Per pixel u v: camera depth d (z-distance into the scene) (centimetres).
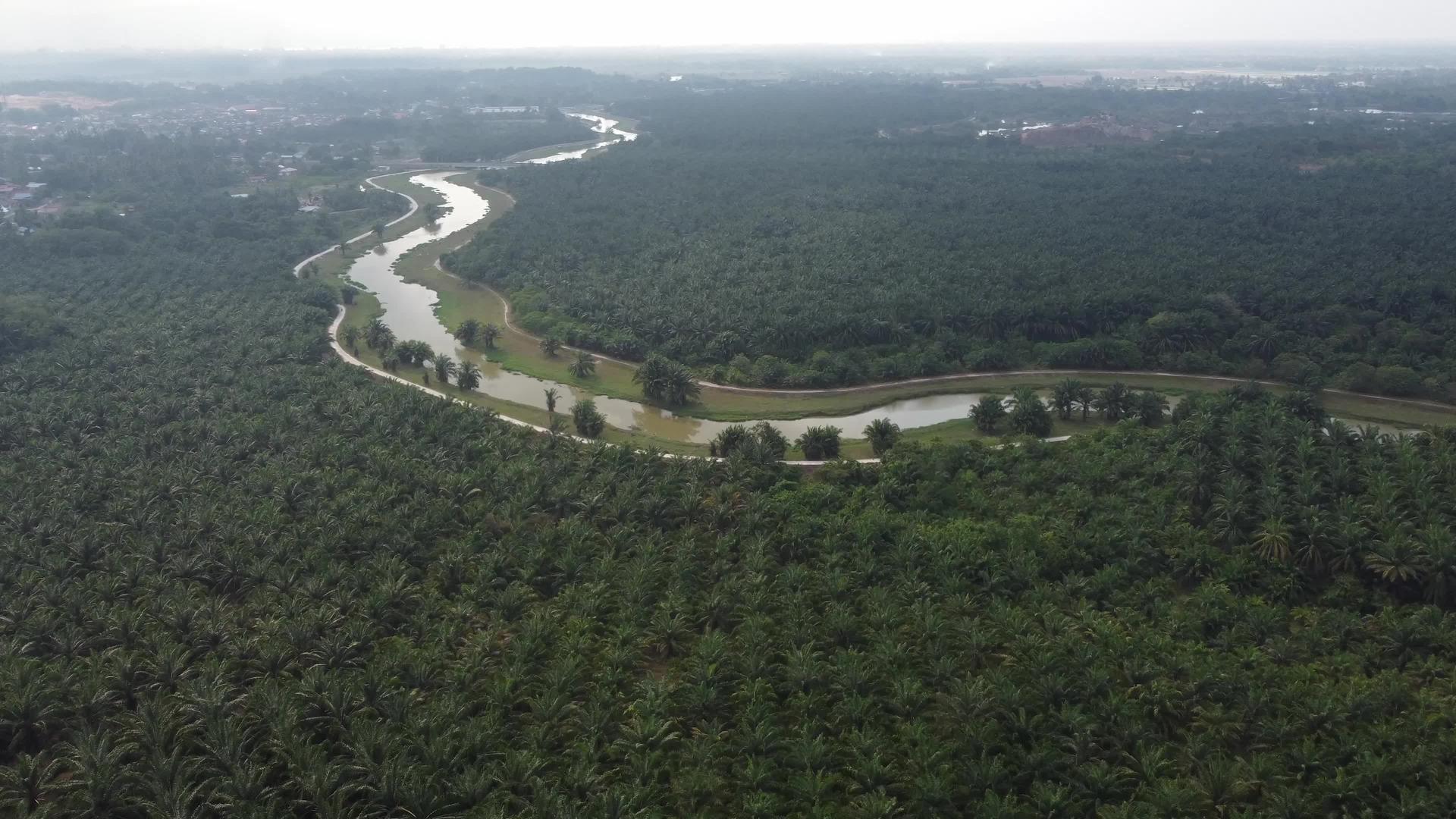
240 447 12619
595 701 7962
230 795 6844
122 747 7225
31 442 12988
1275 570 9975
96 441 12988
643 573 9700
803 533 10544
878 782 7131
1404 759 7119
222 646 8531
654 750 7494
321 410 14000
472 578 9856
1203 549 10188
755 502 11100
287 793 7112
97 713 7819
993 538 10362
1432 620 8862
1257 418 12938
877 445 13725
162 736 7362
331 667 8388
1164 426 13538
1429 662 8325
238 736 7381
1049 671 8119
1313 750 7300
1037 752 7306
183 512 10919
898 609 9175
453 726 7638
